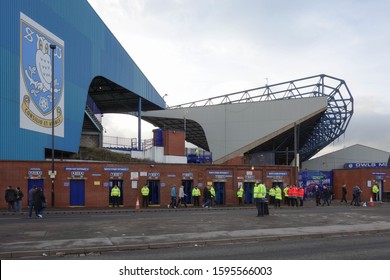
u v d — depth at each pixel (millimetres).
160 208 35844
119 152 52719
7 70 34344
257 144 82312
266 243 14602
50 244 13438
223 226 18562
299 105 80562
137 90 66812
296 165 47500
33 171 34906
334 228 17953
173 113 89750
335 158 103062
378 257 11406
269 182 44781
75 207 35781
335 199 55406
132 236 15312
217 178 42219
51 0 41719
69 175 36219
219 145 85375
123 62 61656
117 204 37125
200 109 88250
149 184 39469
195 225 18922
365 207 37062
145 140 62094
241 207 37469
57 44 42781
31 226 18516
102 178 37375
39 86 39031
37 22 39031
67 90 44656
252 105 84062
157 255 12125
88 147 51781
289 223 19938
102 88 64375
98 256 12062
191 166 41094
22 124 36125
